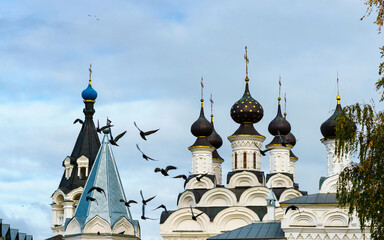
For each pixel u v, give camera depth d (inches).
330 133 4072.3
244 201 4488.2
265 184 4699.8
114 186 3703.3
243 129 4729.3
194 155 4726.9
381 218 2118.6
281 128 4756.4
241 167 4667.8
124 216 3634.4
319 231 3491.6
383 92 2203.5
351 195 2233.0
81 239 3548.2
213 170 5167.3
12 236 5103.3
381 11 2158.0
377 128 2186.3
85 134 4712.1
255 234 3599.9
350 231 3462.1
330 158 4067.4
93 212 3597.4
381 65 2204.7
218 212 4443.9
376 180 2145.7
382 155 2156.7
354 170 2262.6
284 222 3531.0
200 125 4731.8
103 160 3752.5
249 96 4795.8
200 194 4606.3
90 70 4879.4
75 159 4638.3
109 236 3560.5
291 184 4601.4
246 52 4894.2
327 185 3651.6
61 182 4672.7
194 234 4434.1
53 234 4566.9
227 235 3622.0
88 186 3700.8
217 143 5211.6
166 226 4485.7
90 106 4795.8
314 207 3521.2
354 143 2242.9
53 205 4591.5
